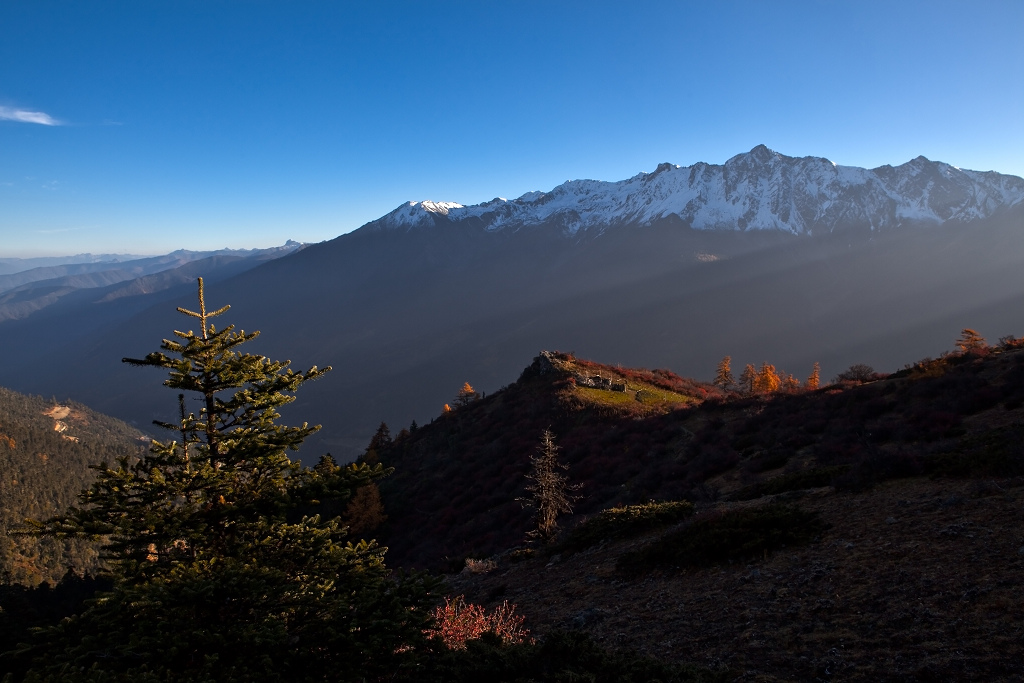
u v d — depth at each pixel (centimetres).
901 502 1234
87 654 561
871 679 640
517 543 2645
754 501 1717
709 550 1281
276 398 777
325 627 627
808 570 1029
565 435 4603
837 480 1522
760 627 867
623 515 1872
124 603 610
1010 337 3569
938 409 2358
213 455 738
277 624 607
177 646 566
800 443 2609
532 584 1591
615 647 944
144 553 676
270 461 755
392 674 619
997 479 1193
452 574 2222
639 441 3828
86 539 658
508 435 5019
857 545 1066
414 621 650
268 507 720
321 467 807
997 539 895
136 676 528
